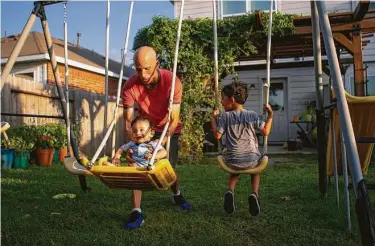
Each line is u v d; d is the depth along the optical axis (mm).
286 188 4172
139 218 2730
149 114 2980
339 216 2838
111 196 3828
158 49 7223
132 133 2895
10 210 3188
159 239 2422
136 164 2801
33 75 11281
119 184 2521
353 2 10195
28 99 7363
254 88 11750
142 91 2951
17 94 7062
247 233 2566
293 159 7789
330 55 1916
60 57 11141
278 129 11773
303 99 11547
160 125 3016
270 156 8461
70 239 2389
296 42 7719
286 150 9734
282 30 7152
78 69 12430
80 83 12523
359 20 6930
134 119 2914
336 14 6938
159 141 2400
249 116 3012
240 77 11867
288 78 11648
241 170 2816
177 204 3254
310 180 4711
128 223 2691
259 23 7055
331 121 3146
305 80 11523
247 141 2953
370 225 1728
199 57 7297
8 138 6398
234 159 2916
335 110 3109
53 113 8102
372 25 6887
